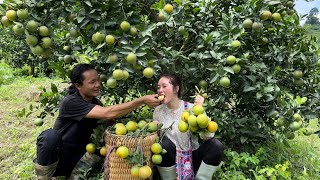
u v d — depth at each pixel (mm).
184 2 3275
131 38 3084
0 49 12234
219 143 2926
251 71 3328
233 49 3105
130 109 3029
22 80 9648
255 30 3242
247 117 3873
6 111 6195
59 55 3613
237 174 3316
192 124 2748
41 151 2938
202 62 3381
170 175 3037
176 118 3037
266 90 3221
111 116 3010
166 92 2949
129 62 2877
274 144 4207
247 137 3721
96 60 3447
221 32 3180
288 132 3424
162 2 3184
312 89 3553
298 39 3678
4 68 10273
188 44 3803
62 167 3193
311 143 4688
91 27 3072
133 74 3594
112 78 3023
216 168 3010
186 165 2951
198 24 3643
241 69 3295
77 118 3047
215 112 3541
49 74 11203
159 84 2984
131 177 2820
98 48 3178
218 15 3709
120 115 3037
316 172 3729
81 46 3639
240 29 3127
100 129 3152
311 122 5598
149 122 3014
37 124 3771
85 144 3236
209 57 3217
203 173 2980
